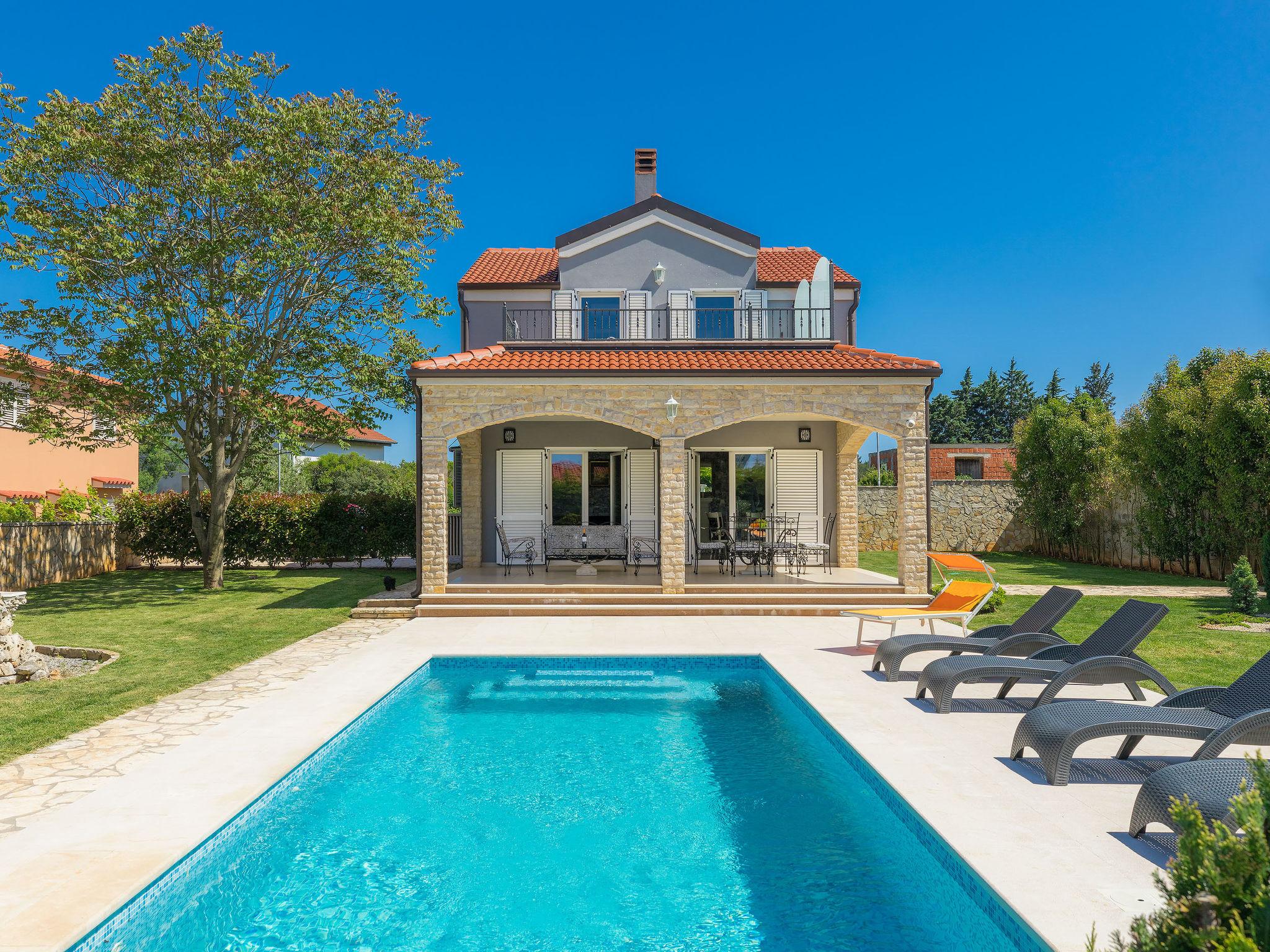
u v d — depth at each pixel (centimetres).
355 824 515
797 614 1320
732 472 1841
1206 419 1881
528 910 404
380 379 1800
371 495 2323
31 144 1502
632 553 1697
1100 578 1964
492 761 641
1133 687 708
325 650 1023
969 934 382
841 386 1391
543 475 1802
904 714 695
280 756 585
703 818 523
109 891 373
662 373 1359
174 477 5347
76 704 735
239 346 1608
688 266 1898
